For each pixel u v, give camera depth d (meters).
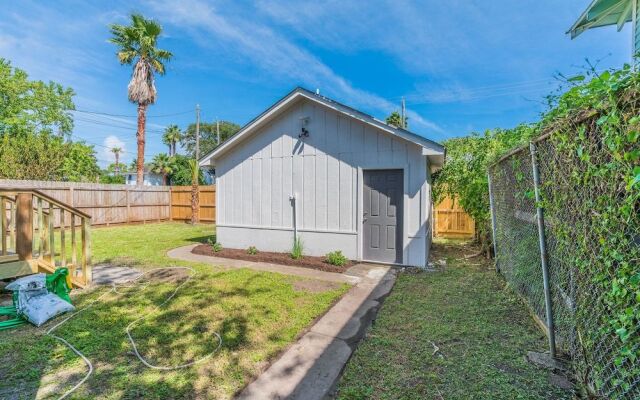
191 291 4.53
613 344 1.88
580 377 2.24
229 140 7.66
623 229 1.67
